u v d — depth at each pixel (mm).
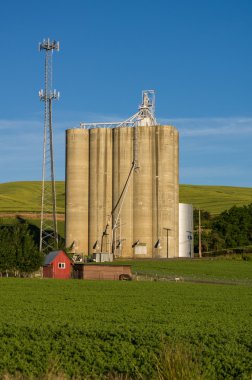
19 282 91250
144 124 157875
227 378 26031
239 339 34219
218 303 59688
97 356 29984
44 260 116000
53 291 74062
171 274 112938
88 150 159125
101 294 70125
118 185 154250
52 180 121812
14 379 26812
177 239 156000
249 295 70625
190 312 50750
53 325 38906
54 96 117625
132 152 154375
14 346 32219
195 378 21609
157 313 49344
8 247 114500
